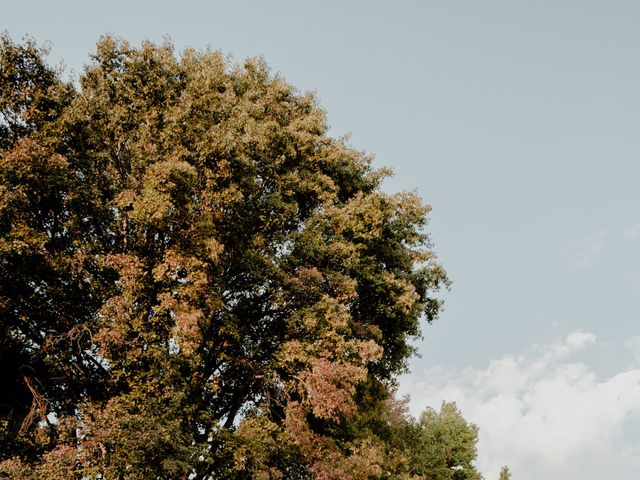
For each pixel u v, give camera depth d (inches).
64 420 449.4
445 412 1606.8
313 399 538.6
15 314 531.2
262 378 595.2
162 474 444.1
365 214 634.2
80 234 546.0
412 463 1102.4
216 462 550.3
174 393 477.7
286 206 603.5
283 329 623.5
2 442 488.4
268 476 510.6
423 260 703.7
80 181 527.2
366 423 747.4
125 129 585.6
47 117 534.6
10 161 461.4
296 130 674.8
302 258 619.8
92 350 539.2
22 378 545.6
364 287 669.3
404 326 729.0
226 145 535.8
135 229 552.1
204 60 667.4
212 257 500.7
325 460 571.2
